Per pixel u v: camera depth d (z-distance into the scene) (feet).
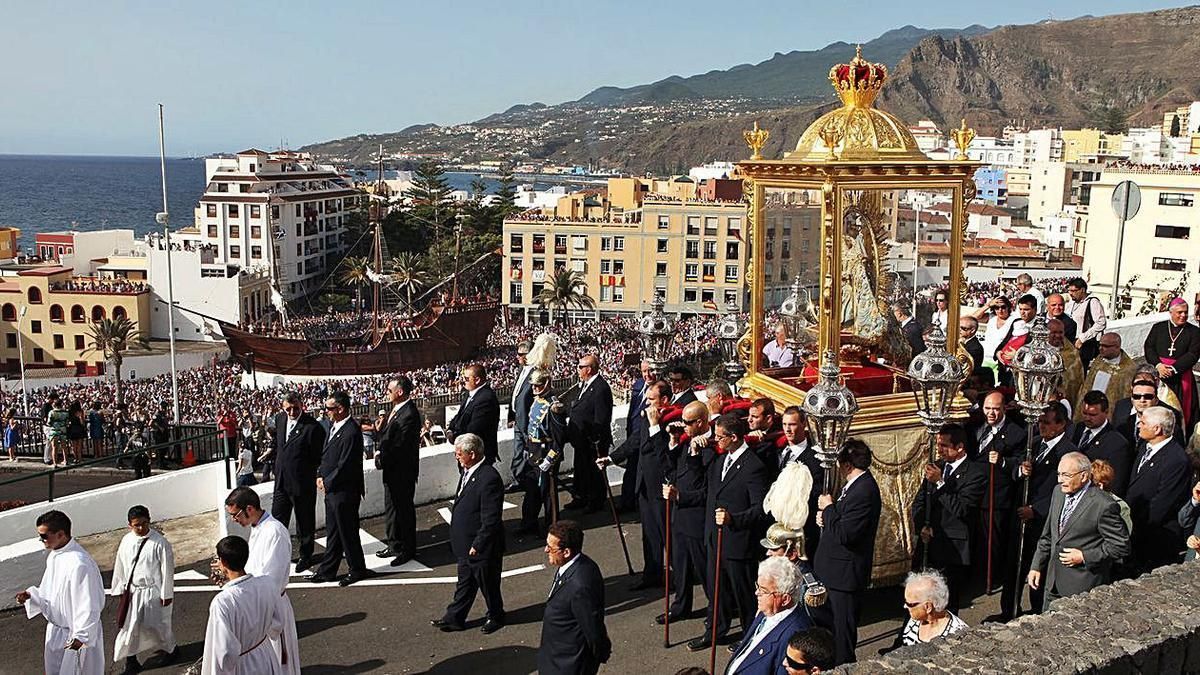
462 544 30.12
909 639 21.47
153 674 29.12
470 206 375.66
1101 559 23.54
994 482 27.73
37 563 35.50
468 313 255.50
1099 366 38.04
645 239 285.23
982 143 485.56
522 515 38.78
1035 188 334.85
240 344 243.60
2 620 33.99
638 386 38.24
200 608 33.47
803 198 30.04
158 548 29.48
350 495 34.09
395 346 241.55
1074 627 17.56
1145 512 26.53
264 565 25.89
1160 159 363.97
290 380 220.84
